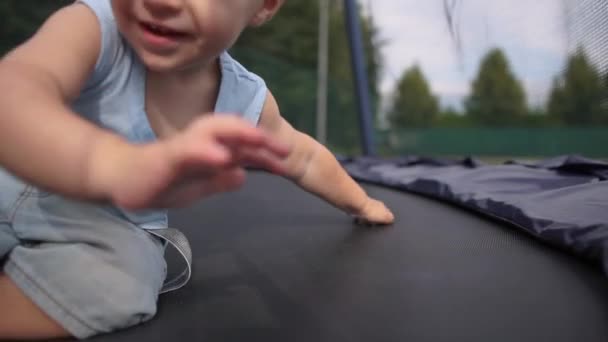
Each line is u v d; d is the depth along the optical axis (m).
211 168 0.42
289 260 0.93
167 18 0.60
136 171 0.44
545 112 5.94
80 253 0.69
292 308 0.70
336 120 6.55
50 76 0.59
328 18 7.99
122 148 0.47
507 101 5.97
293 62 8.05
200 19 0.61
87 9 0.71
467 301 0.72
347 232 1.15
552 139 6.17
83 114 0.75
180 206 0.46
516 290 0.77
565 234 0.97
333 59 8.09
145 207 0.45
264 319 0.67
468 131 6.08
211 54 0.66
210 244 1.05
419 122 5.76
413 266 0.89
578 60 2.82
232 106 0.88
